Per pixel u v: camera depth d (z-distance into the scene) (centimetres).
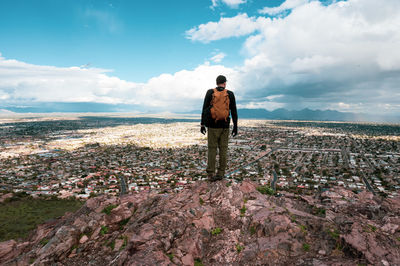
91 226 681
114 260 519
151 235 544
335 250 497
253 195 742
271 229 561
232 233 583
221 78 721
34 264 562
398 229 537
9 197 5303
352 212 672
